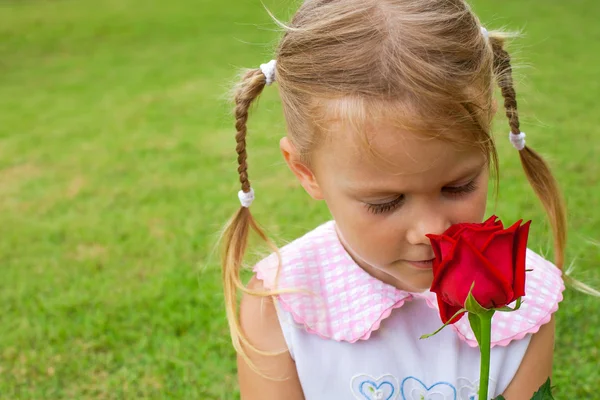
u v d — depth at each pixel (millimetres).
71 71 8539
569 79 6223
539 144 4625
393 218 1343
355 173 1321
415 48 1315
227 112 1915
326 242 1709
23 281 3529
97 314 3135
